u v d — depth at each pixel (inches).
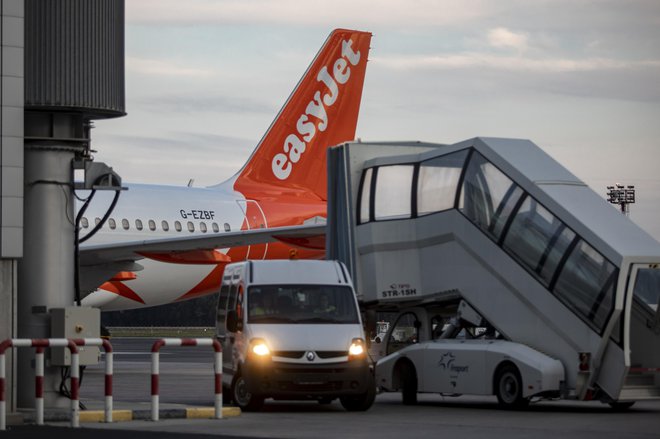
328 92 5113.2
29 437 1606.8
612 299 2114.9
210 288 4805.6
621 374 2135.8
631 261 2113.7
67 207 2148.1
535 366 2165.4
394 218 2534.5
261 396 2155.5
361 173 2610.7
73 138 2126.0
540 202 2265.0
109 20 2107.5
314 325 2198.6
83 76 2078.0
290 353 2140.7
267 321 2198.6
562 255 2210.9
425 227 2488.9
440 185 2474.2
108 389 1888.5
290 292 2253.9
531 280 2265.0
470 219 2391.7
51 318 2087.8
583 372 2165.4
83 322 2073.1
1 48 1931.6
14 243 1921.8
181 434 1659.7
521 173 2308.1
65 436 1621.6
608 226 2194.9
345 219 2610.7
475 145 2413.9
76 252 2177.7
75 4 2074.3
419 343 2440.9
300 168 5078.7
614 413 2176.4
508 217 2317.9
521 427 1839.3
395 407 2354.8
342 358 2161.7
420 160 2522.1
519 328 2297.0
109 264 3750.0
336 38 5128.0
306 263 2332.7
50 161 2126.0
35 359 1943.9
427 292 2492.6
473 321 2402.8
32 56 2059.5
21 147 1939.0
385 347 2600.9
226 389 2388.0
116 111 2129.7
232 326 2255.2
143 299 4635.8
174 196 4638.3
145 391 2832.2
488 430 1784.0
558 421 1966.0
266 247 4837.6
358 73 5182.1
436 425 1883.6
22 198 1939.0
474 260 2389.3
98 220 4296.3
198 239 3629.4
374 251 2546.8
